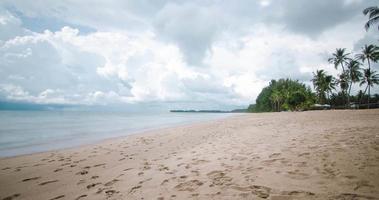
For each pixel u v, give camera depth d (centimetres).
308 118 1664
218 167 444
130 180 409
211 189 329
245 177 366
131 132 1498
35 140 1112
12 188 398
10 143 1016
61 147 891
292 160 435
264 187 315
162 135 1188
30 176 470
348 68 4622
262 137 792
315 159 425
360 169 347
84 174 471
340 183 302
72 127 1967
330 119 1420
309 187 299
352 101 5784
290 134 800
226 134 1017
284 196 279
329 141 587
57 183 417
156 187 360
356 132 712
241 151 577
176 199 305
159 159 579
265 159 466
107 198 329
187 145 788
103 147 845
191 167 464
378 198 253
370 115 1645
